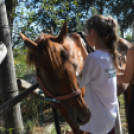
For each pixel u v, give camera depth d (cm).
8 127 268
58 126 239
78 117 174
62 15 336
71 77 172
